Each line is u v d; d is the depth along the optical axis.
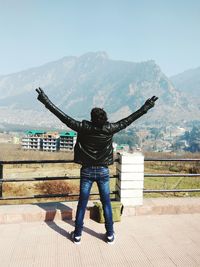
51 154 67.81
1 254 4.42
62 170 38.91
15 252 4.49
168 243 4.93
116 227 5.55
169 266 4.20
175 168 38.00
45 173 36.47
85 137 4.60
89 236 5.11
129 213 6.11
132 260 4.34
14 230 5.28
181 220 5.95
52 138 111.88
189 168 36.59
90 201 6.31
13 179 5.88
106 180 4.77
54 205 6.05
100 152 4.65
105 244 4.82
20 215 5.61
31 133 114.50
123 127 4.68
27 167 41.19
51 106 4.48
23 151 70.94
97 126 4.54
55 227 5.43
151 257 4.44
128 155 6.07
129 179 6.11
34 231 5.25
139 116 4.74
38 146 111.62
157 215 6.20
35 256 4.38
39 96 4.44
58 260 4.28
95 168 4.69
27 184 24.31
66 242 4.86
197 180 27.64
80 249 4.63
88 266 4.13
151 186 24.72
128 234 5.25
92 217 5.87
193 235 5.26
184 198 6.80
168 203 6.35
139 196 6.17
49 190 23.02
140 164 6.12
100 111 4.50
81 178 4.78
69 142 107.94
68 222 5.67
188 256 4.50
